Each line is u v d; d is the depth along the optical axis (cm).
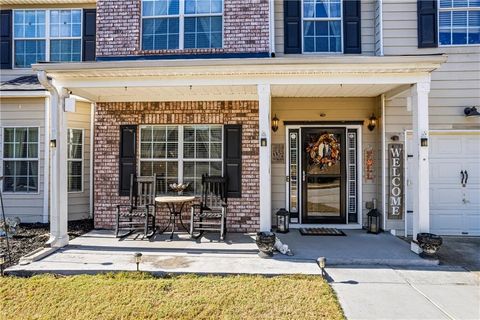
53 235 571
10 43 873
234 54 718
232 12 725
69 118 782
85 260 505
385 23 711
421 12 704
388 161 703
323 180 768
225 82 566
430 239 512
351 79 559
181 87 593
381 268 493
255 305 371
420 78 550
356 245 591
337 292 407
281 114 757
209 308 364
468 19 706
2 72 877
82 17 867
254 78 563
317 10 763
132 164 721
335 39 760
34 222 768
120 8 736
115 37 732
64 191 589
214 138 723
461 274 471
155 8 748
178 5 746
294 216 767
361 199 746
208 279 440
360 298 391
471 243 632
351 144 765
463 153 701
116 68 547
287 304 373
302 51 752
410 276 461
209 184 707
